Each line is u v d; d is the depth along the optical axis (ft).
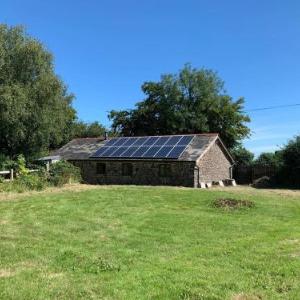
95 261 31.78
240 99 181.37
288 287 25.85
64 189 84.02
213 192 84.02
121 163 119.44
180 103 186.29
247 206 64.18
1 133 105.29
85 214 54.90
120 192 79.71
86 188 87.40
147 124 189.06
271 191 94.38
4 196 71.26
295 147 117.39
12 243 38.01
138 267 30.30
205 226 47.88
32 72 108.37
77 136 192.44
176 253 34.83
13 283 26.58
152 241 39.75
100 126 204.85
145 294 24.54
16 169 90.12
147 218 52.90
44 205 61.57
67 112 119.85
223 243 38.83
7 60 103.55
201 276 27.91
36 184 82.53
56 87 108.27
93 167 123.95
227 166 127.24
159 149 116.57
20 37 107.34
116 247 37.04
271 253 34.22
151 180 114.01
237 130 178.09
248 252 34.65
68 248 36.17
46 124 108.17
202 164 111.45
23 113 100.83
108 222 49.67
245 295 24.47
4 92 98.94
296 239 40.34
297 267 29.99
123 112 192.75
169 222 50.21
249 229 46.37
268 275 28.22
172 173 110.73
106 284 26.37
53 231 44.06
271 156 142.41
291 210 62.90
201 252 34.83
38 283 26.61
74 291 25.09
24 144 110.93
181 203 67.26
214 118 180.04
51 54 110.93
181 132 181.16
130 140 129.18
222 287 25.81
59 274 28.63
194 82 185.06
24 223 48.47
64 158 127.85
